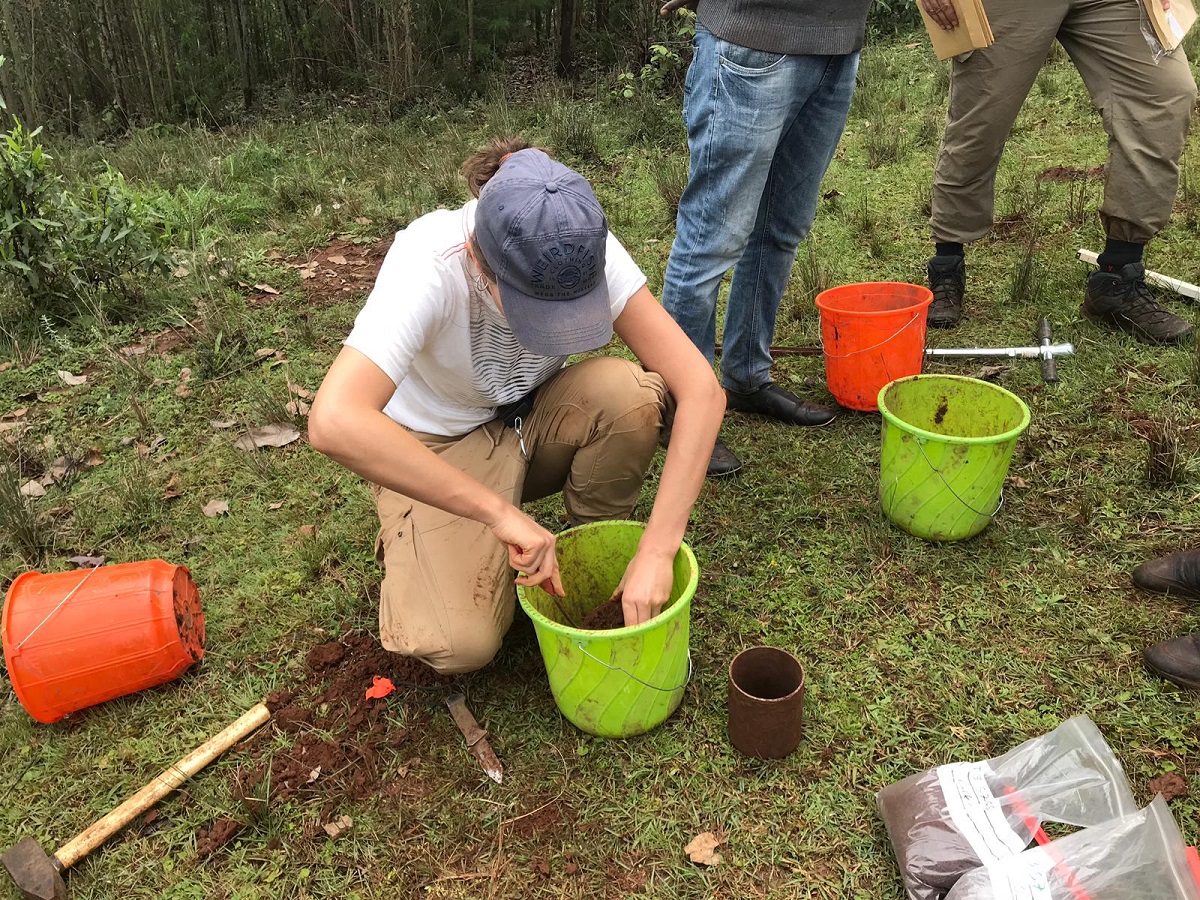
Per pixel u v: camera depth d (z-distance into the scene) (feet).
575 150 19.79
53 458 10.35
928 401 8.51
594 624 6.57
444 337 5.90
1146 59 9.43
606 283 5.53
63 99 28.22
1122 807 5.06
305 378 11.75
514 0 27.91
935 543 8.02
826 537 8.23
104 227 13.73
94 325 13.24
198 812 6.20
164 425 10.96
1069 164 16.02
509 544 5.76
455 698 6.75
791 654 6.36
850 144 18.53
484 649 6.42
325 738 6.65
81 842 5.93
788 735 6.00
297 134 24.36
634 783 6.12
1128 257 10.44
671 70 23.48
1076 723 5.55
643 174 18.37
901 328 9.28
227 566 8.54
